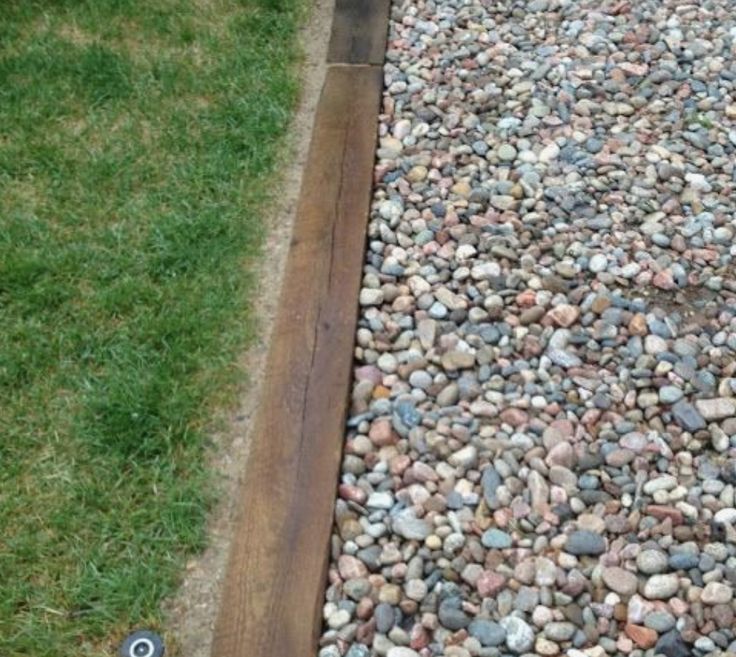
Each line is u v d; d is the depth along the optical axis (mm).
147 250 2512
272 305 2436
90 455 2135
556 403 2240
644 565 1984
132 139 2795
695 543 2021
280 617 1908
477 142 2820
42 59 2982
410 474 2117
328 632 1918
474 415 2221
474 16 3219
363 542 2027
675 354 2336
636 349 2346
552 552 2014
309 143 2840
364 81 2984
